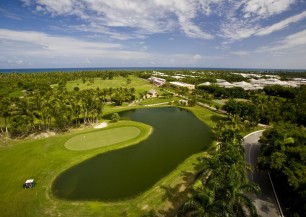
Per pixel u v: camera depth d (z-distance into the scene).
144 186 44.59
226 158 34.00
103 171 51.16
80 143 67.44
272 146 43.03
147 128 81.38
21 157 58.44
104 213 36.59
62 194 42.69
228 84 182.75
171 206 37.44
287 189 37.47
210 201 24.77
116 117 91.69
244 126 76.69
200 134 76.25
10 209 38.72
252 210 26.64
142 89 173.88
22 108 80.94
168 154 59.59
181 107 121.81
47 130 78.81
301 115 77.88
